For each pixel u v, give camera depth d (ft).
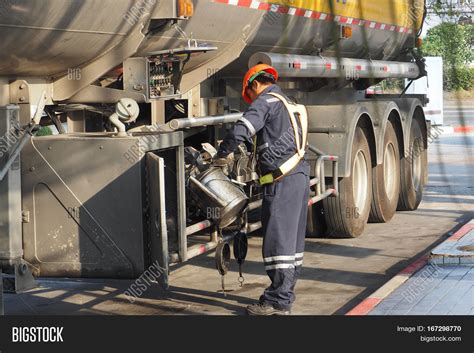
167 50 22.12
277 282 20.26
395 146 34.86
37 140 18.38
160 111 22.95
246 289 23.70
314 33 29.71
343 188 29.89
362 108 30.58
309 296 22.81
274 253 20.13
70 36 18.78
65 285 24.32
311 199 27.40
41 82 20.22
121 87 21.85
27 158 18.44
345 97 34.58
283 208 20.03
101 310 21.52
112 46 20.53
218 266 21.21
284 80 30.60
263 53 26.73
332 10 29.43
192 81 24.89
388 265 26.68
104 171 18.28
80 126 21.45
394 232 32.24
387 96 38.73
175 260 19.61
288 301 20.45
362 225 31.30
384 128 32.91
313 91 32.73
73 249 18.54
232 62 27.02
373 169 33.01
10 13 16.79
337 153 29.60
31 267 18.65
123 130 19.26
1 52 17.65
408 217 35.63
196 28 22.61
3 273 17.04
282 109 20.07
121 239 18.35
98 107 21.52
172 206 19.72
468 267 24.72
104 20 19.30
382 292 22.00
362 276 25.20
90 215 18.38
